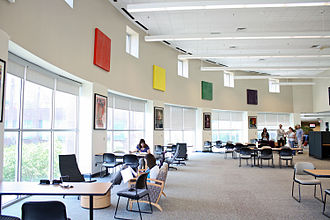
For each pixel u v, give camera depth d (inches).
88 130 293.6
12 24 160.2
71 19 243.4
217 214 172.9
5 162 183.3
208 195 221.9
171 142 550.9
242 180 287.9
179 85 541.3
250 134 722.2
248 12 342.6
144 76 431.2
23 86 199.5
